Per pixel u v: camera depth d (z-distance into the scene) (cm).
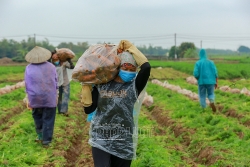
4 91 1956
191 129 1179
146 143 943
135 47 577
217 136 1046
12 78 3509
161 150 900
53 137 1040
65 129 1180
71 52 1340
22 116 1340
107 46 577
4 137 1000
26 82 938
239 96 1809
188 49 9612
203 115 1357
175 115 1385
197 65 1426
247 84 2655
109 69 558
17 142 961
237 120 1302
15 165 793
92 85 585
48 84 933
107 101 569
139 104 591
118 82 573
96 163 574
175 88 2227
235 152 884
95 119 580
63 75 1362
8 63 6931
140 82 568
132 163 800
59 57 1330
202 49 1434
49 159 868
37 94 925
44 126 954
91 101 577
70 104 1692
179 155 961
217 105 1585
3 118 1333
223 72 3559
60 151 932
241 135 1062
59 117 1339
